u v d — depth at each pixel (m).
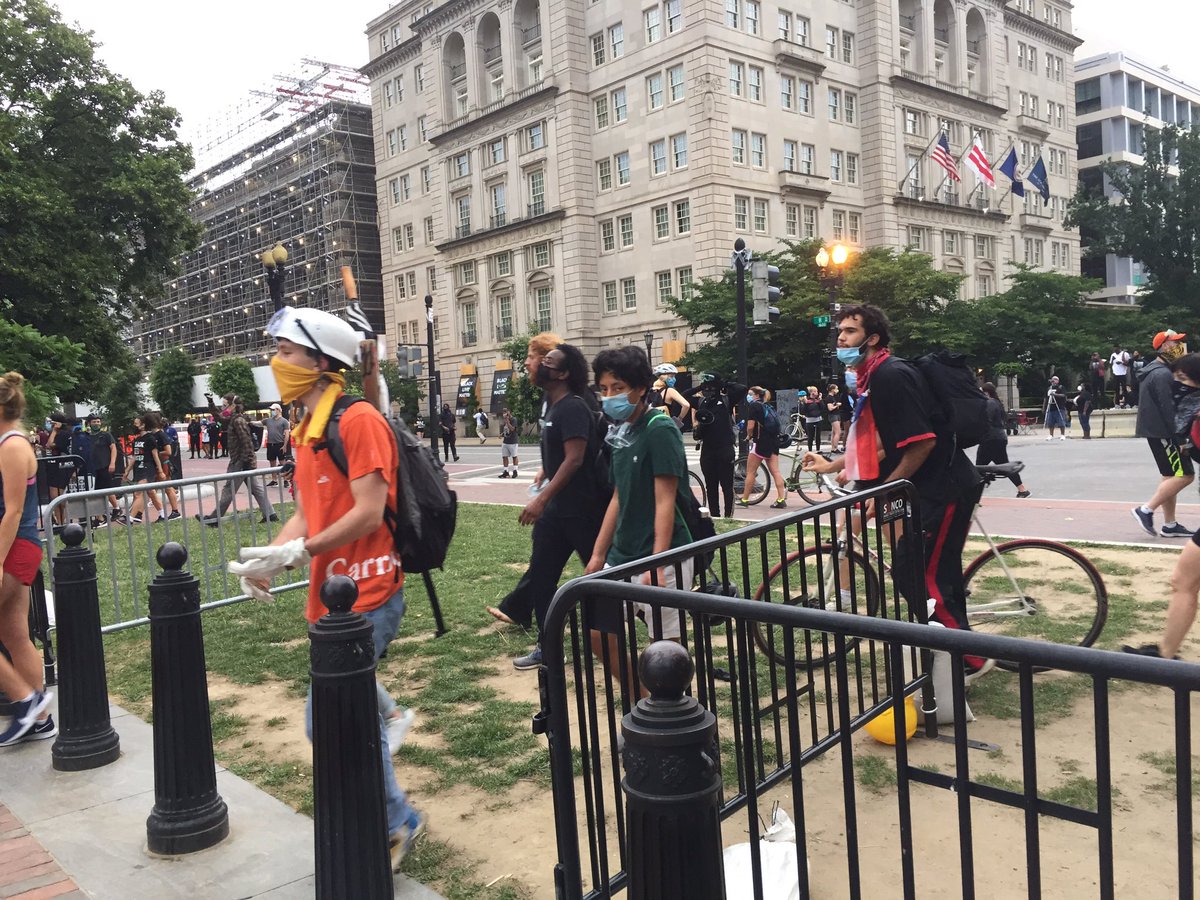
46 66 27.41
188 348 88.25
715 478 10.66
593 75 46.56
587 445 4.66
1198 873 2.64
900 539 3.75
